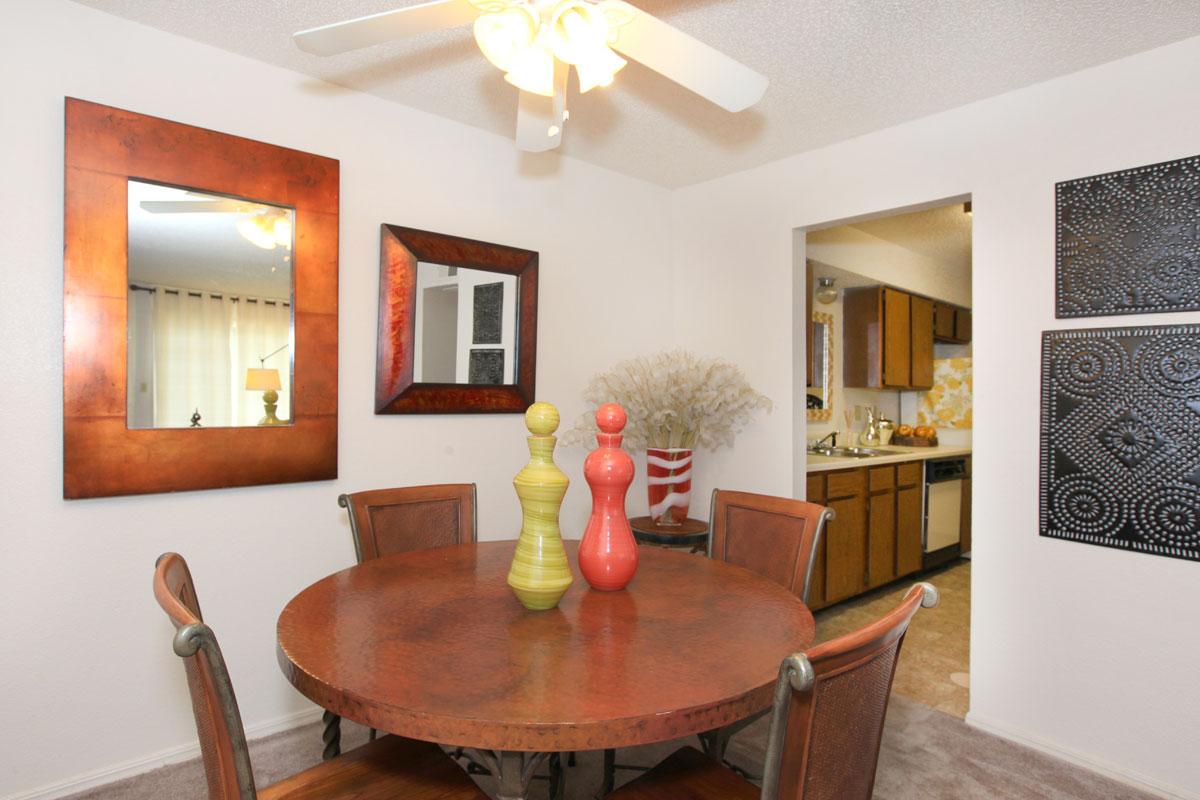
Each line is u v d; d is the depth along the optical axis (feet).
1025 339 7.21
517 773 3.15
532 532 4.33
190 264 6.43
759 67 6.84
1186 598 6.15
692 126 8.50
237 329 6.70
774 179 9.84
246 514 6.89
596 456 4.75
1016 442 7.26
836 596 11.16
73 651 5.93
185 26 6.26
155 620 6.34
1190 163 6.14
